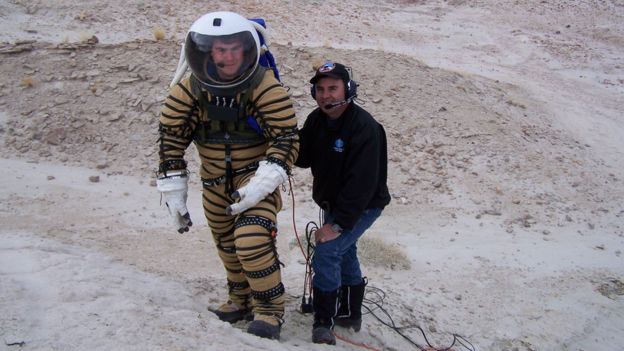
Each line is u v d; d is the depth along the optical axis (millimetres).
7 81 11320
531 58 20344
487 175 10719
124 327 3307
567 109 15320
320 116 4086
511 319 6461
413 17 23266
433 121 11984
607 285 7695
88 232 7367
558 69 19609
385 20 22359
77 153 10000
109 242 7074
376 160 3953
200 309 4281
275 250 3811
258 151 3791
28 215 7754
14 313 3240
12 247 4688
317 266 4160
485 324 6203
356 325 4734
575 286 7551
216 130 3693
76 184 9016
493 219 9469
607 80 18984
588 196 10664
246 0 20922
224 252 4148
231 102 3596
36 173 9242
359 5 23531
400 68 13633
